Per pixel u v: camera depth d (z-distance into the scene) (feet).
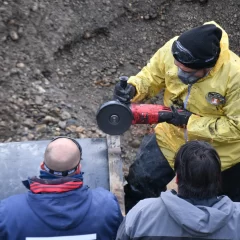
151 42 19.04
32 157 11.71
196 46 9.82
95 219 8.18
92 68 18.04
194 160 7.33
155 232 7.45
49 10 17.92
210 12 19.72
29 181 8.27
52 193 8.04
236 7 19.75
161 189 13.58
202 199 7.38
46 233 7.98
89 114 16.69
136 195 14.06
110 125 11.05
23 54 17.04
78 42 18.25
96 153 11.91
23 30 17.31
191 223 7.11
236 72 10.44
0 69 16.47
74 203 8.06
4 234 8.00
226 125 10.84
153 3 19.45
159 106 11.28
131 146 16.66
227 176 12.44
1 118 15.51
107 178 11.49
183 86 11.12
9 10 17.30
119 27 18.90
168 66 11.27
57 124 15.79
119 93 11.22
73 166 8.21
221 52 10.32
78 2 18.52
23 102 16.03
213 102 10.73
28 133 15.34
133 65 18.51
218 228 7.15
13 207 8.05
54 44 17.62
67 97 16.87
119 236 7.73
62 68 17.62
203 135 10.94
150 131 17.11
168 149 12.69
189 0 19.72
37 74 16.93
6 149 11.87
